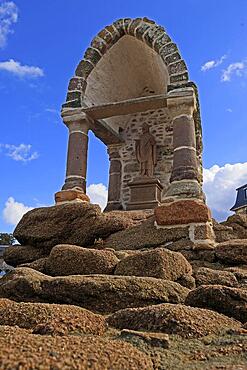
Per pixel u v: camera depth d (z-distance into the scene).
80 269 4.58
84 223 6.73
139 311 2.84
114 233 6.71
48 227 6.86
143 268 4.18
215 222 6.86
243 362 2.11
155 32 8.38
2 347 1.77
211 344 2.43
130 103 8.05
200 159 8.98
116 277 3.68
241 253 5.34
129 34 8.86
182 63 7.79
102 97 9.45
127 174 10.41
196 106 8.04
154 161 9.90
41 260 5.12
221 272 4.47
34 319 2.68
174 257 4.34
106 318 2.95
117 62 9.52
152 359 2.10
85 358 1.76
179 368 2.02
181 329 2.58
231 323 2.85
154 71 9.64
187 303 3.35
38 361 1.62
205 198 7.60
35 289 3.64
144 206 9.06
